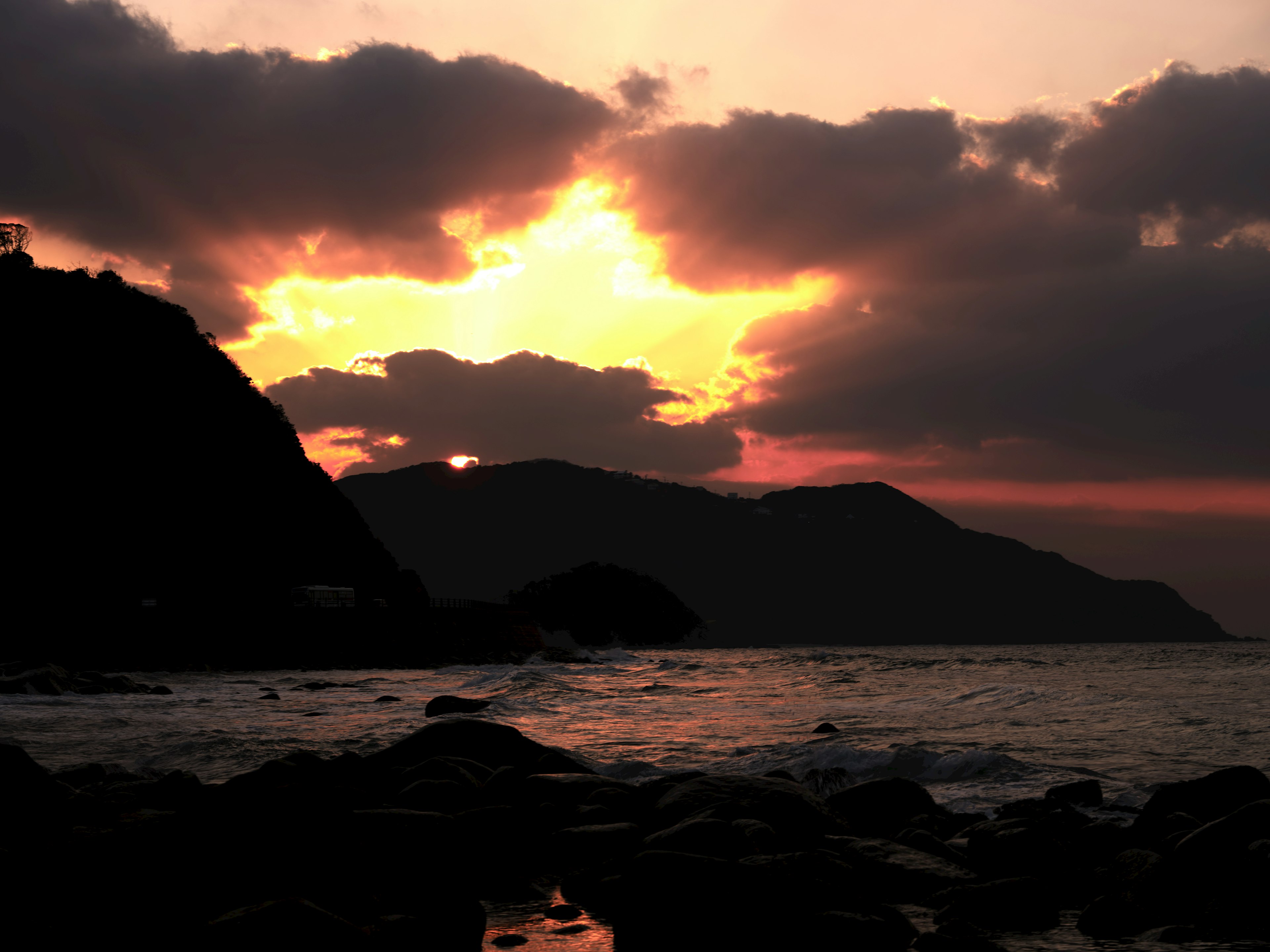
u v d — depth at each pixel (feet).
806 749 47.39
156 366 273.13
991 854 26.63
